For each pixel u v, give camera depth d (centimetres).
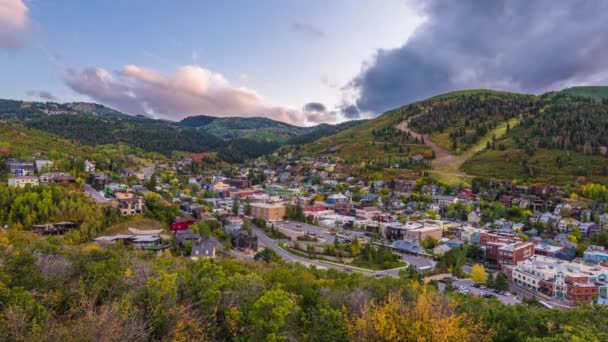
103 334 2097
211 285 3497
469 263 11650
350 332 2939
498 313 3688
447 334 2506
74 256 4491
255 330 2998
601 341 2825
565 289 8800
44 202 9138
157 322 2667
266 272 5172
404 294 4369
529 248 11906
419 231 12975
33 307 2375
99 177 13125
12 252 3659
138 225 9950
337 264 10138
